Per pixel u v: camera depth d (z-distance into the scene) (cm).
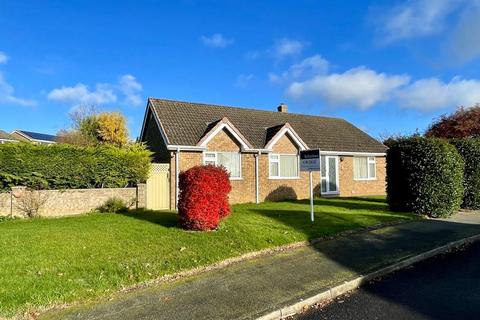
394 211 1491
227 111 2292
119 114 4462
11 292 583
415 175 1436
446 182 1402
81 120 4375
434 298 621
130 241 906
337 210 1488
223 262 787
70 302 573
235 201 1892
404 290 665
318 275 720
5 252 802
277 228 1074
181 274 711
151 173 1689
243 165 1934
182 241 909
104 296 602
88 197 1479
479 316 544
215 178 1047
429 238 1036
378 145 2689
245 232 1000
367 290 673
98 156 1530
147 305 572
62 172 1445
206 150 1819
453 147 1472
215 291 633
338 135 2594
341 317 551
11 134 4381
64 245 866
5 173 1335
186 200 1033
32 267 704
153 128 2036
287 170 2106
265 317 540
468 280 716
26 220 1273
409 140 1490
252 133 2136
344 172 2398
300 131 2425
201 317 534
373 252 888
